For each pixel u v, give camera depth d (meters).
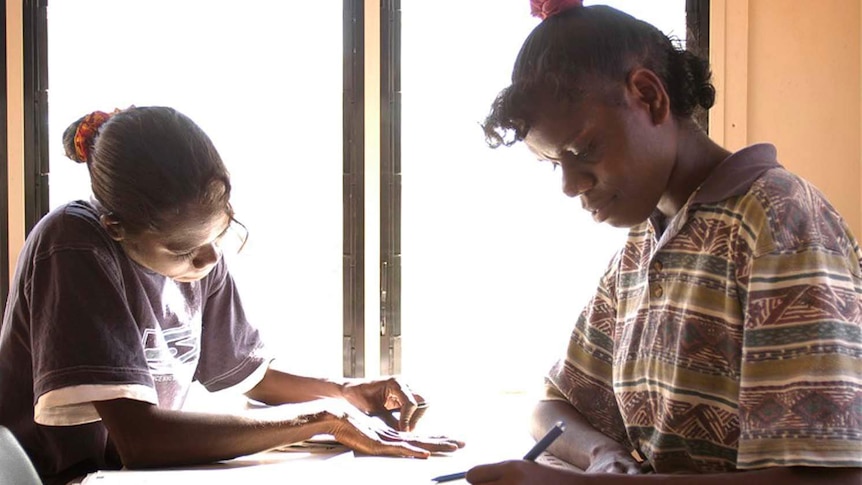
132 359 1.10
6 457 0.90
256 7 1.84
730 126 1.91
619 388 0.94
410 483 1.00
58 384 1.06
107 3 1.82
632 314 0.95
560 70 0.80
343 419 1.21
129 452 1.10
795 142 1.91
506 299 1.93
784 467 0.70
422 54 1.89
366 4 1.87
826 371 0.69
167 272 1.15
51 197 1.86
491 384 1.94
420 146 1.91
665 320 0.85
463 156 1.90
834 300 0.70
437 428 1.40
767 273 0.73
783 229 0.73
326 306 1.92
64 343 1.07
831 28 1.90
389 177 1.90
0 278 1.85
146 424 1.09
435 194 1.91
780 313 0.71
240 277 1.87
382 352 1.92
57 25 1.83
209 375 1.41
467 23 1.88
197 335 1.32
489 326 1.93
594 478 0.77
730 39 1.90
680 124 0.84
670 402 0.83
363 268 1.90
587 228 1.91
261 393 1.46
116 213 1.08
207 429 1.13
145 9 1.82
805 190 0.76
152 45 1.83
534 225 1.91
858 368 0.69
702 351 0.80
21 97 1.84
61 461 1.17
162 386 1.22
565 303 1.93
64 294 1.09
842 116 1.90
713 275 0.79
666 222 0.90
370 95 1.88
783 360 0.71
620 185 0.82
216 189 1.07
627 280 0.97
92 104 1.84
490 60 1.89
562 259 1.92
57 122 1.85
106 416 1.08
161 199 1.04
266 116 1.86
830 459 0.67
